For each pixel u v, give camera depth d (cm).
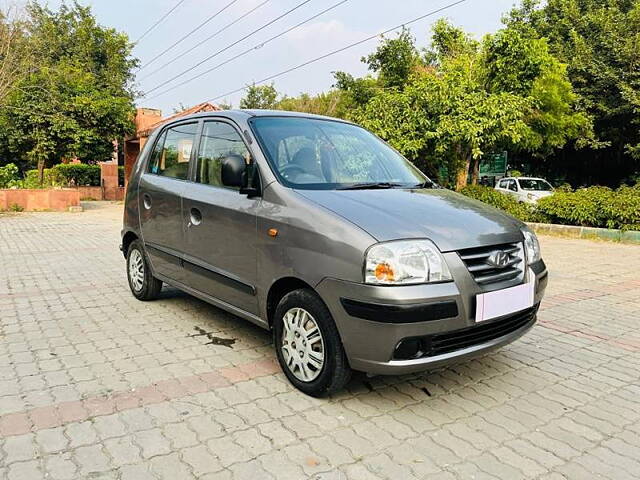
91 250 940
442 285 284
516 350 426
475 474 250
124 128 2205
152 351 408
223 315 509
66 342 428
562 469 256
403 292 275
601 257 919
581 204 1194
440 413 312
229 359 392
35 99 1981
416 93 1362
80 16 3186
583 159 2355
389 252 280
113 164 2597
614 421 307
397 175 421
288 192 341
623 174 2297
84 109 2047
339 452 266
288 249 324
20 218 1571
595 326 498
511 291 309
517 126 1366
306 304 316
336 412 309
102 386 341
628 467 259
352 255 287
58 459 256
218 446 270
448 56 1625
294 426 292
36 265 782
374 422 298
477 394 339
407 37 1731
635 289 665
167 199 464
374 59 1772
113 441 273
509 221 351
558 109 1697
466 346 302
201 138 448
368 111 1434
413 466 255
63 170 2491
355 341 288
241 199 373
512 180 1877
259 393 333
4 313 513
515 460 263
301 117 440
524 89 1462
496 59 1458
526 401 331
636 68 1783
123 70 3253
